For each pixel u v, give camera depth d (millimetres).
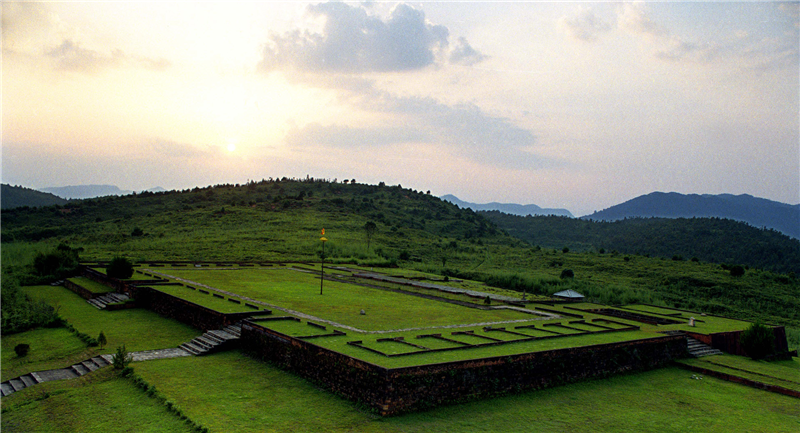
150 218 108250
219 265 58406
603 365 24328
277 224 102125
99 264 51000
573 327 29547
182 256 64625
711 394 22609
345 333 24172
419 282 50844
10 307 31938
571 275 67188
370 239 92562
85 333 28047
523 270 74312
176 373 21453
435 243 101625
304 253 74812
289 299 34656
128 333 28438
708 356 29219
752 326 30453
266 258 67938
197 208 123250
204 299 32250
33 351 25328
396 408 17578
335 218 114000
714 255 130375
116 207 125812
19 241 80812
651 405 20750
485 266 79750
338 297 37000
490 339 24312
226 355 24406
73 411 17719
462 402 19203
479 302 39000
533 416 18594
